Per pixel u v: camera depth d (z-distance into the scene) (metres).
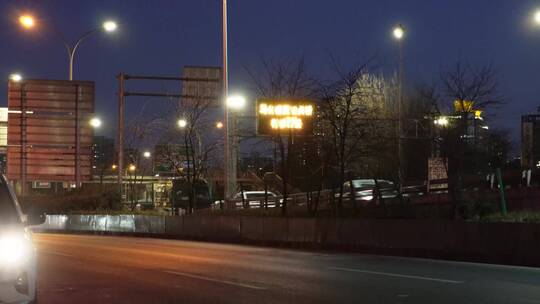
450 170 36.69
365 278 13.92
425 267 16.14
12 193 7.64
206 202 45.28
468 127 43.75
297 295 11.68
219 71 36.34
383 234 20.81
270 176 40.28
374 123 36.69
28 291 7.07
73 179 46.00
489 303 10.61
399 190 28.78
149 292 12.27
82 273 15.34
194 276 14.56
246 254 20.22
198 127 41.03
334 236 22.56
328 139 29.50
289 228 24.48
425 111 46.62
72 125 45.44
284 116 28.95
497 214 23.14
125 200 50.75
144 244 25.38
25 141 44.69
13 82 44.44
